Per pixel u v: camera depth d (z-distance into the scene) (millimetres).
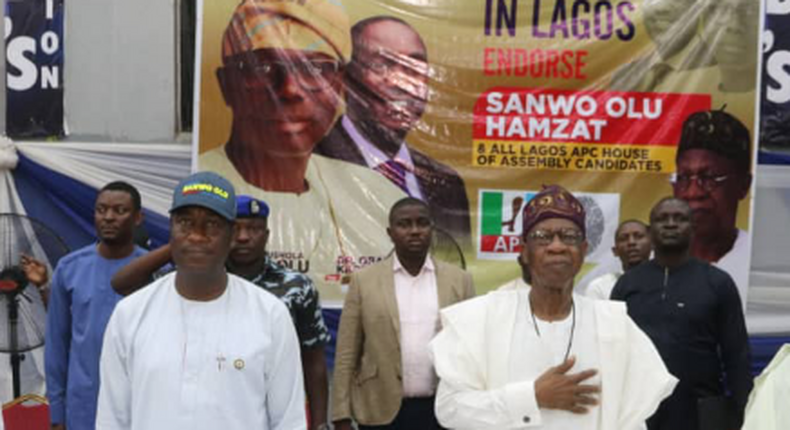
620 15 4828
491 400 2211
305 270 4816
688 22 4824
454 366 2309
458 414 2268
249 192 4812
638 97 4844
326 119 4809
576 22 4844
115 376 2123
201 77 4789
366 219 4824
